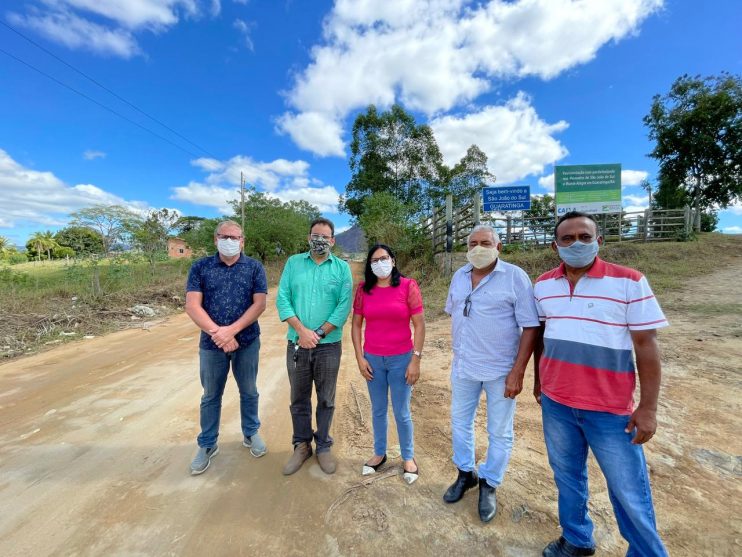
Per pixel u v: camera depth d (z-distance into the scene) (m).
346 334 7.72
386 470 2.88
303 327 2.84
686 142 17.97
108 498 2.61
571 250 1.82
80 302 10.04
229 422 3.78
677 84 18.27
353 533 2.26
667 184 19.67
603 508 2.33
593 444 1.85
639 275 1.77
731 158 17.55
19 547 2.17
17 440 3.43
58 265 17.89
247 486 2.74
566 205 11.98
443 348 5.86
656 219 14.17
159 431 3.60
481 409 3.83
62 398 4.42
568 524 1.98
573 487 1.96
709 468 2.58
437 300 9.12
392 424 3.67
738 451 2.72
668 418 3.21
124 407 4.15
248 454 3.19
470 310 2.43
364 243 18.48
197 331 8.15
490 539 2.17
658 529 2.11
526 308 2.24
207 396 2.92
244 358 3.03
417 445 3.25
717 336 5.06
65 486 2.75
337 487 2.71
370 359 2.76
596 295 1.83
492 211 9.78
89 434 3.54
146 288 12.99
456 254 12.75
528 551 2.09
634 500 1.74
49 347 6.77
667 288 8.21
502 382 2.35
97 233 12.25
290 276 3.00
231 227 2.92
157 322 9.17
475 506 2.45
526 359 2.26
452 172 25.83
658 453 2.77
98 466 3.01
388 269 2.65
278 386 4.83
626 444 1.77
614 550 2.02
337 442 3.38
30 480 2.82
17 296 9.50
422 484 2.70
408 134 25.22
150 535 2.27
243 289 2.97
